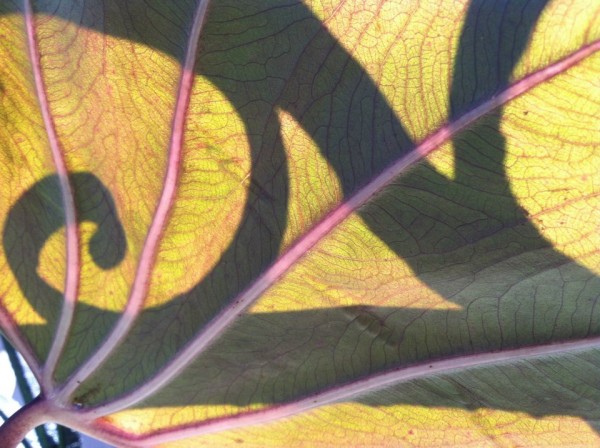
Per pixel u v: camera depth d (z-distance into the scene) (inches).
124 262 14.0
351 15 12.5
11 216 14.3
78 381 14.5
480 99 12.5
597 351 13.6
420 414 14.5
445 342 13.9
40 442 16.7
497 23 12.3
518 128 12.5
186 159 13.4
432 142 12.8
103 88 13.3
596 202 12.6
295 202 13.3
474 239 13.1
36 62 13.4
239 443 14.9
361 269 13.5
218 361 14.3
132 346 14.3
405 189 13.0
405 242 13.3
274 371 14.3
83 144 13.7
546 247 13.0
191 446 14.9
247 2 12.6
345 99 12.8
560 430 14.3
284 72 12.8
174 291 14.0
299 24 12.6
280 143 13.1
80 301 14.3
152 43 12.9
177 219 13.7
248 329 14.1
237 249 13.7
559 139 12.5
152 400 14.6
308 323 14.0
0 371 16.8
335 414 14.6
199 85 13.0
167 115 13.2
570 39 12.1
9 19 13.2
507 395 14.2
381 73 12.7
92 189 13.9
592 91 12.2
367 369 14.2
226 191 13.5
